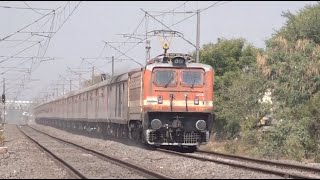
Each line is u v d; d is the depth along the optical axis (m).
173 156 48.81
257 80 77.06
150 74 55.16
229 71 91.81
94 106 97.19
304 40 74.94
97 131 96.19
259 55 77.94
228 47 93.75
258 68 77.69
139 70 59.94
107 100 82.88
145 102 55.03
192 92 55.56
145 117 55.09
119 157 49.59
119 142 74.00
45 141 79.31
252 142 70.69
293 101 72.12
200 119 56.38
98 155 50.69
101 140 82.69
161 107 54.78
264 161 45.22
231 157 51.12
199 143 56.53
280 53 75.81
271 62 76.62
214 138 88.50
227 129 84.44
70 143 70.69
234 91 80.19
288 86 73.00
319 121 66.50
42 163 43.66
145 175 33.97
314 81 72.12
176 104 55.16
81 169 38.16
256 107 76.44
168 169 39.09
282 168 41.69
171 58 55.97
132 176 34.00
